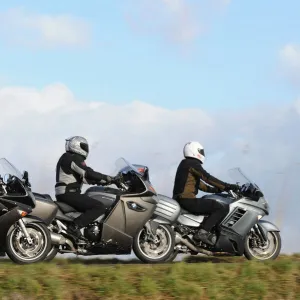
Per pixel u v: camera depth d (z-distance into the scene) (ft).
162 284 35.22
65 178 46.01
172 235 47.24
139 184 46.98
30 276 34.58
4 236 42.24
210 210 48.47
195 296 35.04
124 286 34.65
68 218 45.42
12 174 43.14
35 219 43.01
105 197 46.44
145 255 46.75
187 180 49.14
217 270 37.45
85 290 34.50
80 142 46.19
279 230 49.65
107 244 46.32
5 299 33.24
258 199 49.88
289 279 37.47
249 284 36.37
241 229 49.08
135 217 46.57
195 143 49.73
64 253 46.29
